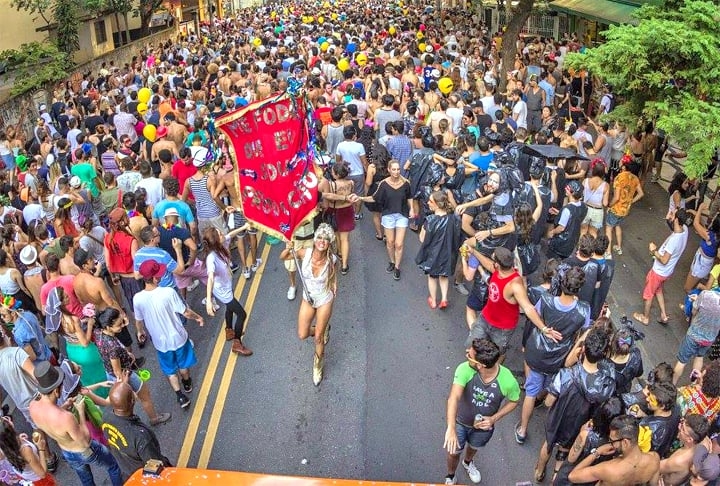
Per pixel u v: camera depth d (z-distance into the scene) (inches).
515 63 748.6
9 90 839.7
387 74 601.9
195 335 338.6
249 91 590.2
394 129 404.8
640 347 325.7
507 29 715.4
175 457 257.4
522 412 258.2
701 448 192.4
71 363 245.6
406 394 289.6
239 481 166.9
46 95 847.7
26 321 268.8
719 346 277.7
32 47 909.8
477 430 217.5
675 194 386.3
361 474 247.1
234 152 231.9
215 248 290.5
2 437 194.7
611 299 372.2
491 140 384.8
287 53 830.5
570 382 211.0
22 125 765.3
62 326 261.0
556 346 237.3
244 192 236.8
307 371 307.4
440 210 323.6
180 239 324.8
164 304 260.4
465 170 364.5
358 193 413.4
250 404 286.2
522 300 244.4
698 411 219.6
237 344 317.1
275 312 357.7
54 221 351.6
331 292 278.7
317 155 261.4
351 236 449.7
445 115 458.3
